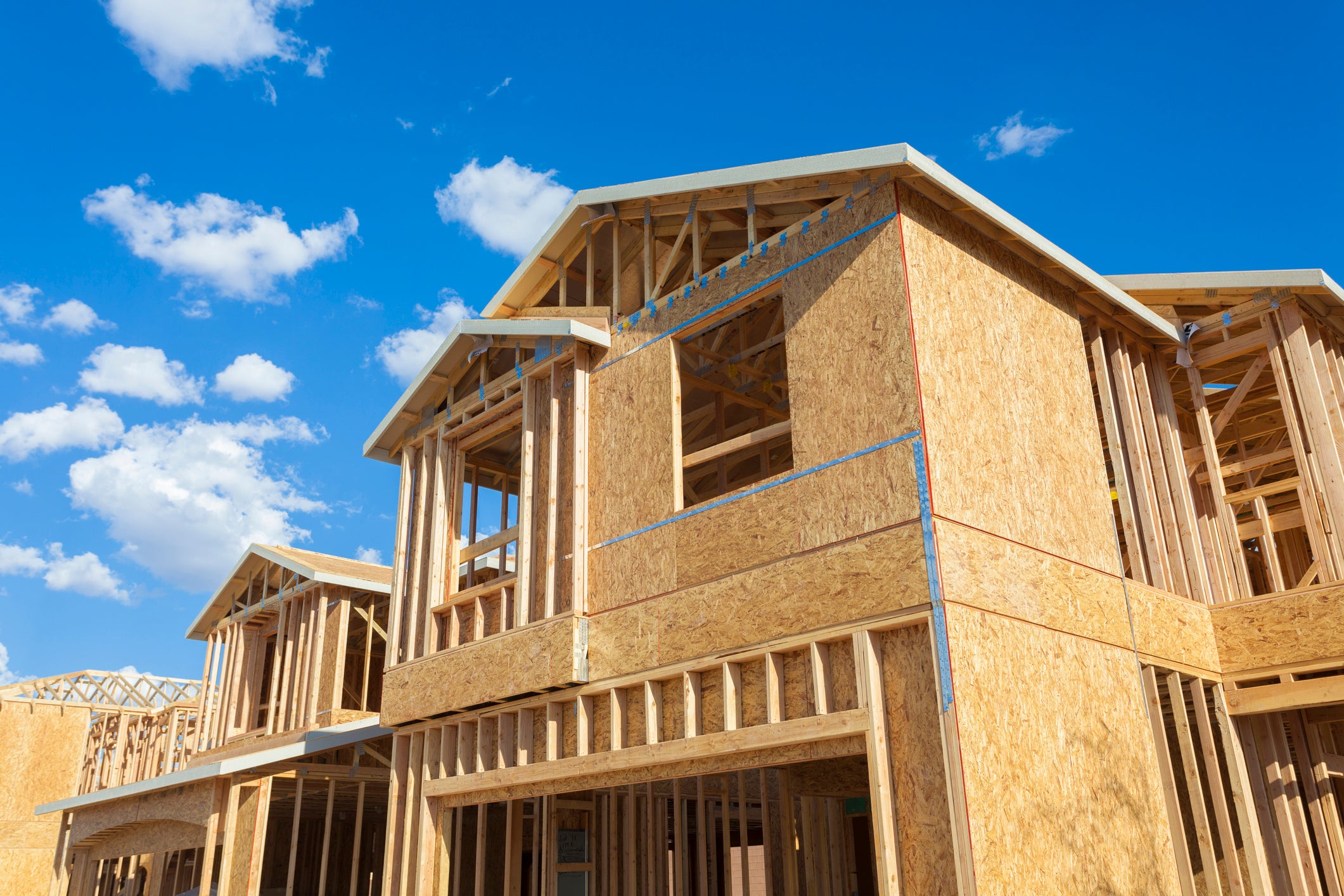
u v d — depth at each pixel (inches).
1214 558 432.8
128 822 655.8
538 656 413.4
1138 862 325.1
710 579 363.6
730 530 362.9
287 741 743.7
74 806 705.6
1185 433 541.0
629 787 557.9
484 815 533.6
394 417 541.3
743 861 524.4
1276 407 560.4
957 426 325.7
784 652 333.7
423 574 514.6
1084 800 313.7
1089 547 365.1
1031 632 321.4
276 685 788.6
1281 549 646.5
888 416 323.0
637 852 601.9
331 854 960.9
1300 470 410.6
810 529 335.6
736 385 515.2
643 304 436.1
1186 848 353.7
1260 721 410.9
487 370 507.5
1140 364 453.7
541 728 426.3
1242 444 577.9
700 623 361.7
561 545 437.7
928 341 327.6
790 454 577.3
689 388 524.7
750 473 593.3
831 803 625.3
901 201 340.5
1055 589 339.6
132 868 883.4
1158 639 380.8
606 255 483.8
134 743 1099.9
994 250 376.2
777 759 329.1
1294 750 443.8
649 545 393.1
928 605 296.2
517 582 442.9
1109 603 362.6
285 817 925.2
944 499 309.1
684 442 556.7
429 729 476.4
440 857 456.1
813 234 365.1
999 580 317.4
